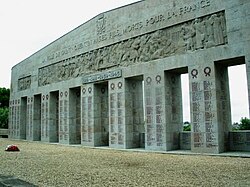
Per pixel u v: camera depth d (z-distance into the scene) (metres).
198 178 9.86
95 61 26.12
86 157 16.88
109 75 24.23
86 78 26.75
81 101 27.16
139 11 22.50
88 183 9.33
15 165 13.58
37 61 34.62
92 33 26.78
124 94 22.89
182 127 21.12
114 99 23.70
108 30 25.08
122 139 22.77
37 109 34.88
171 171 11.44
